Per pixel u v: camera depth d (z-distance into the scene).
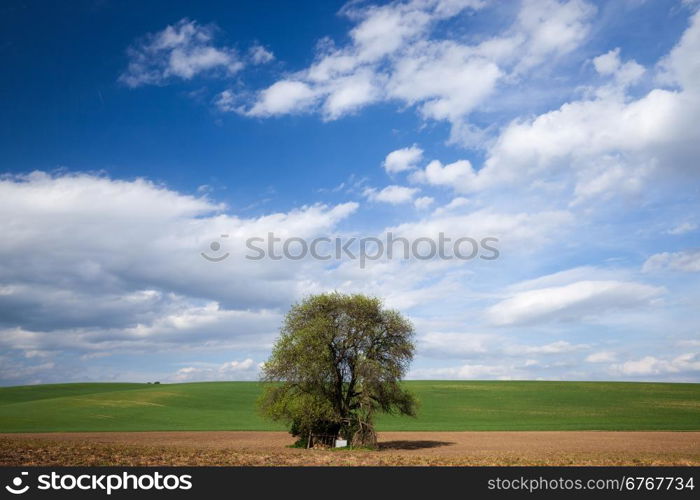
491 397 119.31
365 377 45.88
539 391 127.56
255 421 86.12
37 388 152.88
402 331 48.62
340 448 46.47
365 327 47.53
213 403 110.44
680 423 84.56
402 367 48.03
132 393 123.00
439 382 147.38
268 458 34.91
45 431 69.94
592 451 47.09
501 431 73.50
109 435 64.50
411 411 49.16
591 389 129.88
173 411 98.75
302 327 47.62
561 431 73.56
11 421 82.75
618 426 79.69
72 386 157.75
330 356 47.16
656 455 43.19
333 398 47.44
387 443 56.25
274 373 46.59
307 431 47.94
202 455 35.72
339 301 48.38
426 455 41.34
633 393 123.44
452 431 73.50
